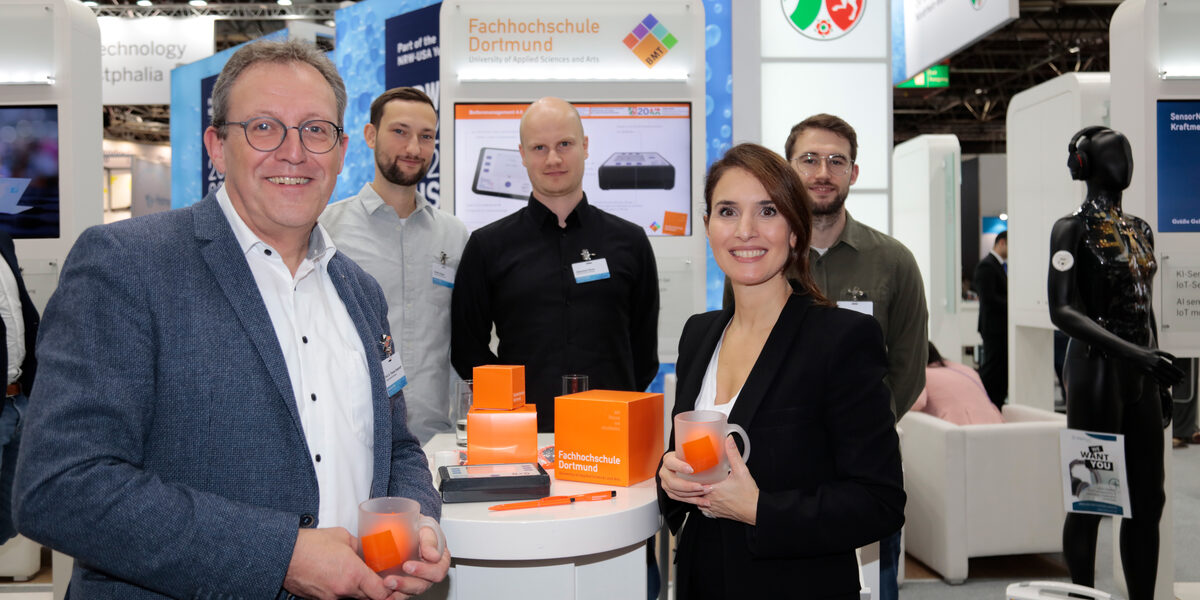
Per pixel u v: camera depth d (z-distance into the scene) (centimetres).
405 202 265
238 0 1087
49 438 92
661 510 139
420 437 259
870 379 130
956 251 616
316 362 116
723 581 136
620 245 257
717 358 150
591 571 145
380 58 532
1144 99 284
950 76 1505
